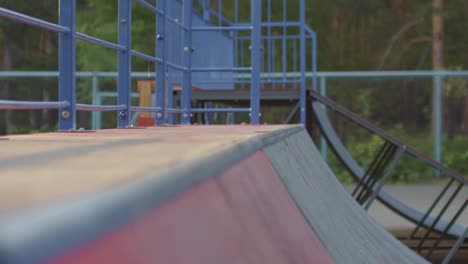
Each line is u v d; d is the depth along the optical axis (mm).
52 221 454
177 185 798
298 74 16625
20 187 612
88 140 1884
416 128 21281
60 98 3695
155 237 664
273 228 1366
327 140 9648
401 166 18609
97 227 512
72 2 3725
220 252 876
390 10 36844
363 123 8797
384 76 17688
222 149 1250
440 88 17969
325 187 3436
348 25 36656
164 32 5918
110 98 21781
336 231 2416
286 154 2711
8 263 402
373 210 11734
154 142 1636
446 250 9312
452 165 19047
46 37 36219
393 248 3814
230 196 1143
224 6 34844
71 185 625
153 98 9703
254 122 7031
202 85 10305
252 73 7016
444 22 35188
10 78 17078
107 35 29266
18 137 2270
